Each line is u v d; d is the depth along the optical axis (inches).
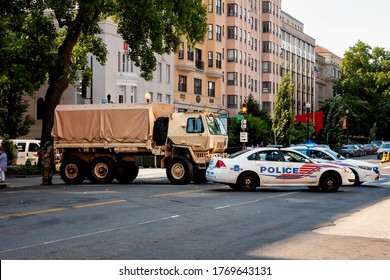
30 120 1758.1
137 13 1232.8
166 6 1301.7
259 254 371.2
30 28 1210.0
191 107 2618.1
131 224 514.6
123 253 374.6
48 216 571.2
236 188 918.4
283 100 2765.7
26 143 1727.4
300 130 2903.5
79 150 1088.8
